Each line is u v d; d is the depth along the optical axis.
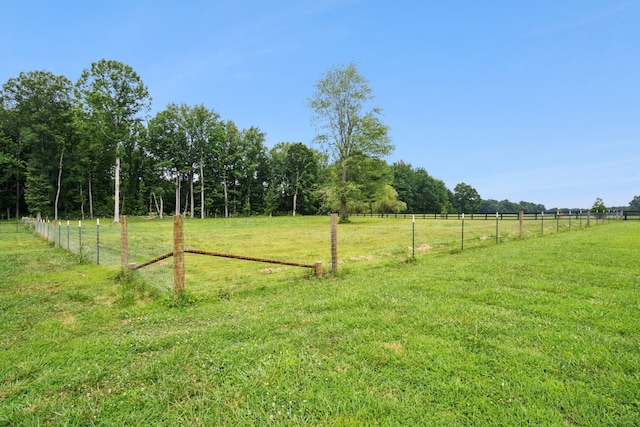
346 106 35.09
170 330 4.48
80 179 44.12
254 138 58.50
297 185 60.12
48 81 42.91
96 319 4.97
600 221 29.59
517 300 5.38
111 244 14.06
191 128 49.50
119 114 36.12
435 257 10.35
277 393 2.87
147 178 51.69
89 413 2.64
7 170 41.88
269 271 8.75
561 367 3.20
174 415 2.61
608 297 5.44
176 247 5.77
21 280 7.54
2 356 3.69
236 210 58.03
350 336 4.03
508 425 2.41
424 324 4.39
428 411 2.59
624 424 2.40
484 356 3.45
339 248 13.71
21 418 2.60
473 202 108.69
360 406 2.66
